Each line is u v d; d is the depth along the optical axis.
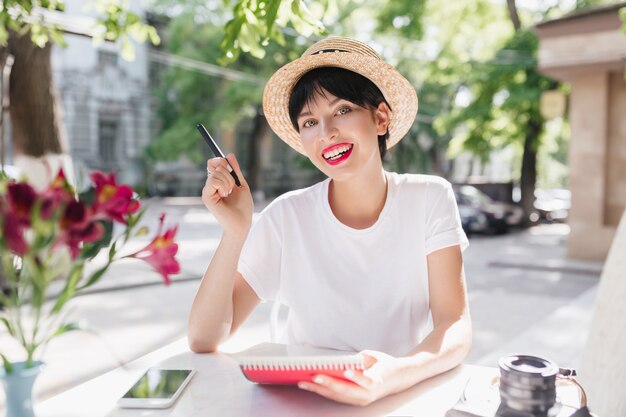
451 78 14.93
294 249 1.69
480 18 14.00
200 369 1.32
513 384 0.95
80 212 0.77
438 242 1.57
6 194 0.74
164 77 23.20
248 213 1.49
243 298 1.68
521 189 17.11
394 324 1.61
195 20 21.05
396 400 1.14
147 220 16.97
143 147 27.23
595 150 9.29
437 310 1.54
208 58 20.33
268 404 1.11
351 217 1.66
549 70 8.95
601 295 1.92
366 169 1.59
